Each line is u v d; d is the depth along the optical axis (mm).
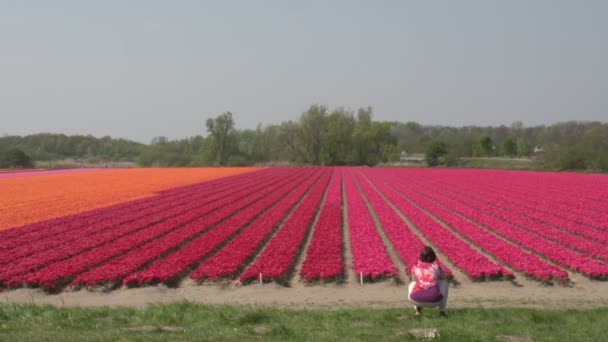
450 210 36719
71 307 14922
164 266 19578
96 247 24438
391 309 13789
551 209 35375
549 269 18297
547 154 92375
